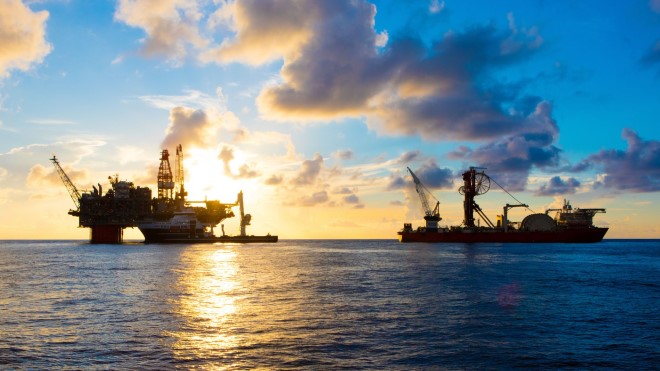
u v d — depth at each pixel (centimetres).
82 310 4791
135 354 3177
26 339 3566
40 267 10769
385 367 2933
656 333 3816
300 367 2917
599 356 3184
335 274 9006
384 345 3422
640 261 12712
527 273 8881
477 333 3794
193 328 3938
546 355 3197
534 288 6575
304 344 3438
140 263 12062
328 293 6141
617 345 3450
